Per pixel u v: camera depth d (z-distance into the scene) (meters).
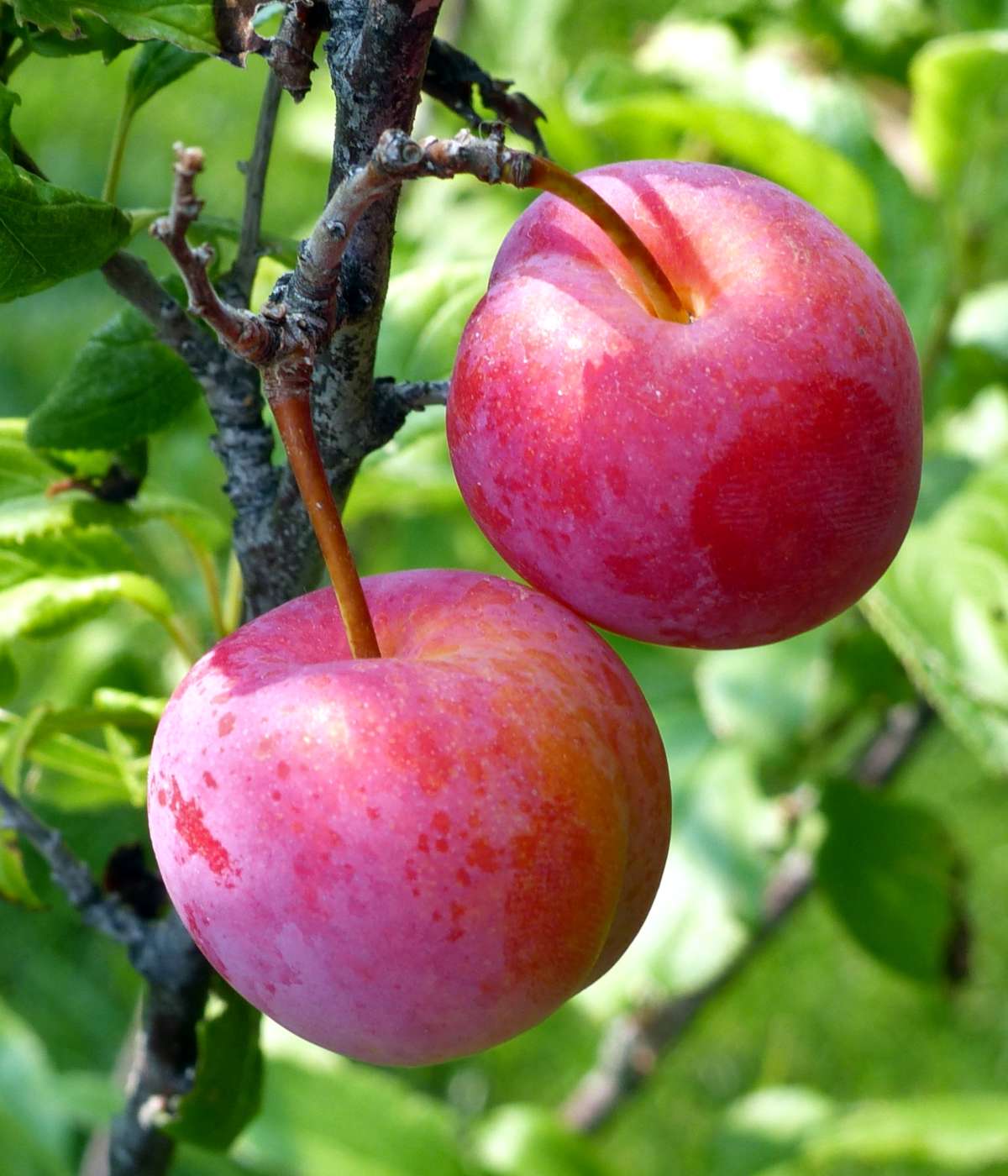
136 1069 0.39
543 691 0.33
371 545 0.79
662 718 0.60
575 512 0.34
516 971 0.33
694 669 0.62
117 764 0.41
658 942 0.55
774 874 0.61
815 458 0.33
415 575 0.35
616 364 0.33
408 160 0.32
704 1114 0.91
